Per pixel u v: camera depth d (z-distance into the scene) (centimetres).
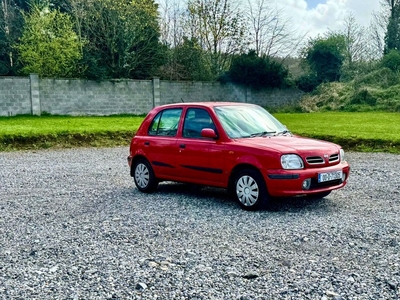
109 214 623
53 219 598
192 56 3597
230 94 3484
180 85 3175
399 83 3403
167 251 453
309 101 3644
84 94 2748
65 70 2825
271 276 380
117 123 2131
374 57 4291
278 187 591
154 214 618
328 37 4103
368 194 731
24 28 3142
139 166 802
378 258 420
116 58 3169
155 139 772
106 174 1005
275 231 518
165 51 3381
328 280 369
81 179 938
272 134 691
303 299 335
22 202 711
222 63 3753
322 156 618
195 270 398
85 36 3027
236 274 386
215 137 671
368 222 552
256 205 618
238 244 471
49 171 1047
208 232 520
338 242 472
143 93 2991
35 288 365
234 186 650
